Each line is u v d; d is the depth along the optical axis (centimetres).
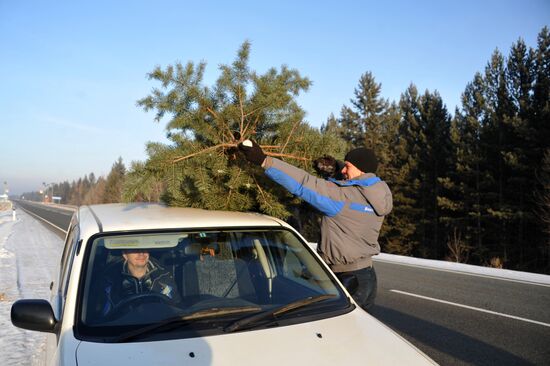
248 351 198
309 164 393
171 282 255
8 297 709
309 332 219
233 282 270
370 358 201
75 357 188
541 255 2559
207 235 277
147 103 362
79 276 233
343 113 4950
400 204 3459
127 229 263
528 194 2500
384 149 3944
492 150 2686
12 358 427
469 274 1050
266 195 366
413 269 1132
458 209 2878
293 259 289
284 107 386
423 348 495
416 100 3994
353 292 280
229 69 368
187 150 360
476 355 472
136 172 352
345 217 307
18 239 1927
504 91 2653
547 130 2331
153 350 196
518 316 639
